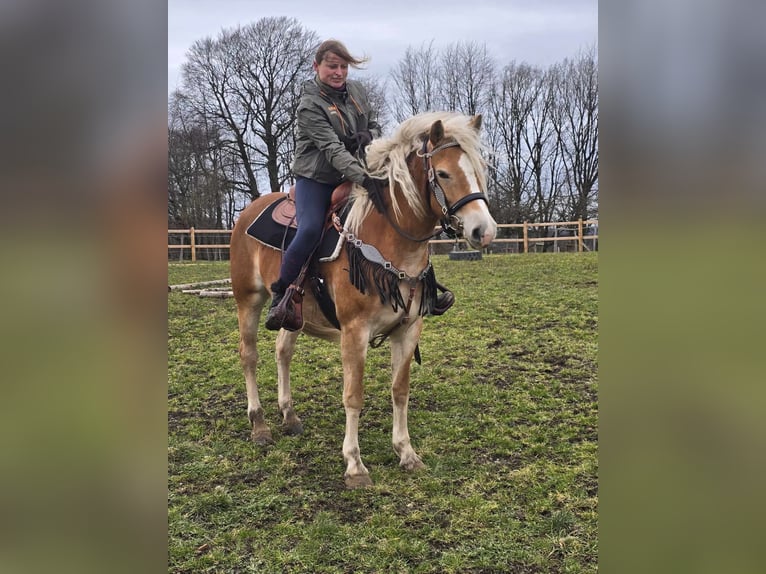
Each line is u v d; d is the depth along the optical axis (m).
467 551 2.46
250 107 27.27
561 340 6.02
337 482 3.16
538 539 2.53
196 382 5.07
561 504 2.82
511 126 29.39
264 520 2.79
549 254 16.30
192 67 26.61
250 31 26.58
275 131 27.61
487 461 3.34
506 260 14.77
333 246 3.18
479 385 4.70
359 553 2.48
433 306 3.27
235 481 3.20
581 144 27.80
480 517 2.72
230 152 27.20
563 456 3.36
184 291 10.35
